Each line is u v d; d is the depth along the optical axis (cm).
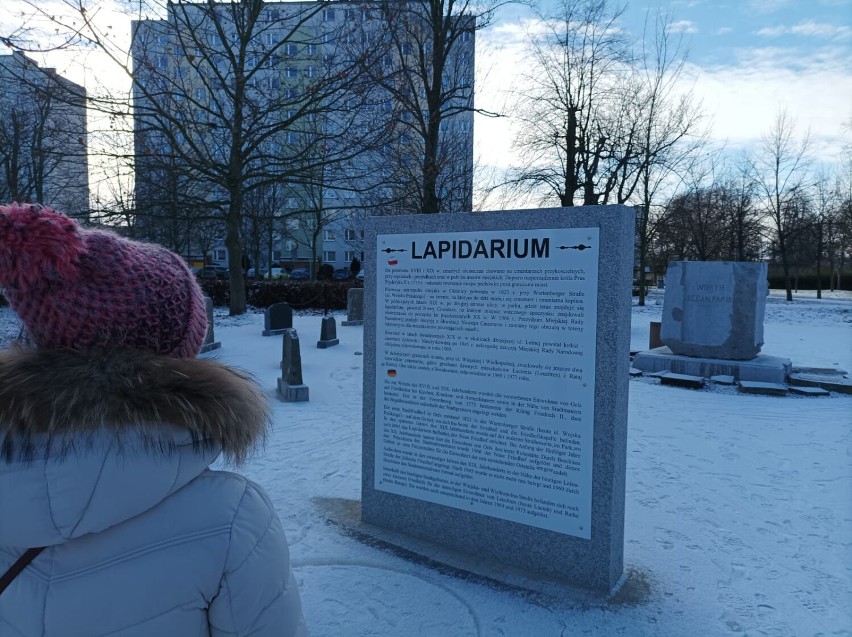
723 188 3662
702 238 3506
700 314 1062
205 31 1694
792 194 3791
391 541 394
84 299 106
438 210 2039
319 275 3800
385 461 411
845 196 3909
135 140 1597
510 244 347
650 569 365
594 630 301
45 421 97
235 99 1728
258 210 3108
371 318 411
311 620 308
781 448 628
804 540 409
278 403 802
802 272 5672
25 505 98
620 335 319
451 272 370
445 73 2147
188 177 1742
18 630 104
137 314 112
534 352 344
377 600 327
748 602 328
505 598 329
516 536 359
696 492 501
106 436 99
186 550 108
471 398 369
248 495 120
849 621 310
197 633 111
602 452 326
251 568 113
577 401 331
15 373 103
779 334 1761
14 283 104
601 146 2339
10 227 101
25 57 1141
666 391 938
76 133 1484
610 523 329
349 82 1559
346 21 1809
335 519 429
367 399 416
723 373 1016
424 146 1994
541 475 347
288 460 566
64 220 105
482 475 369
